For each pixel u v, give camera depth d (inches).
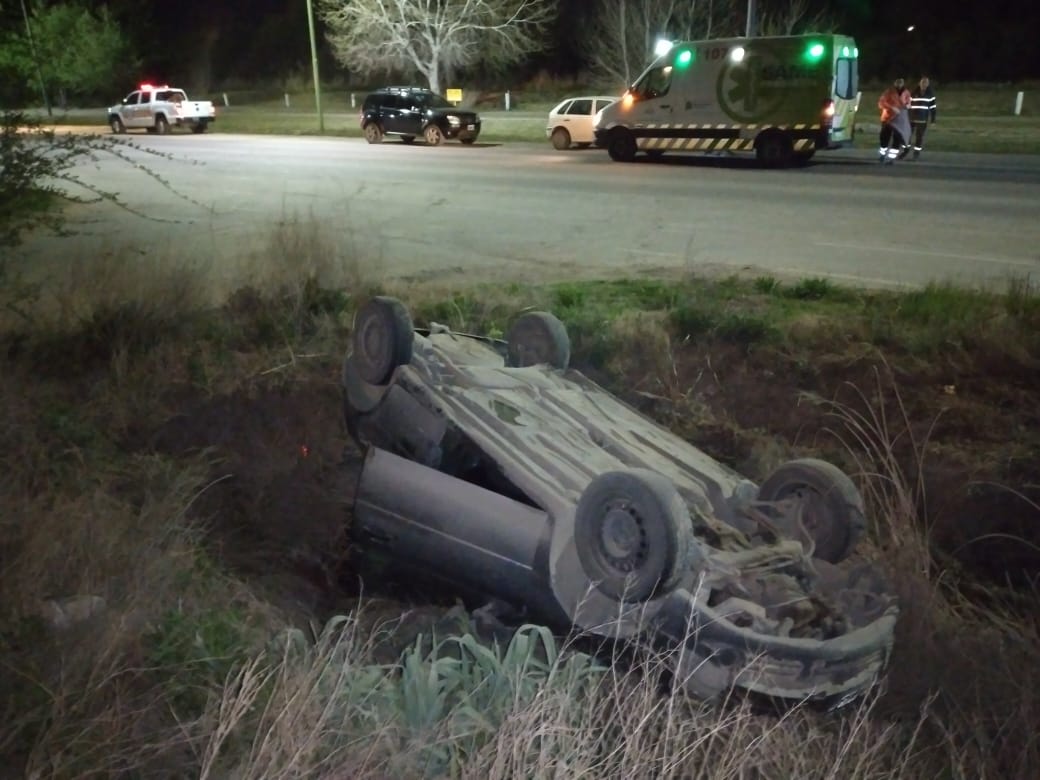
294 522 222.4
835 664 146.4
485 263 481.7
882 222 602.2
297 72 2488.9
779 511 181.9
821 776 136.3
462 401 190.7
